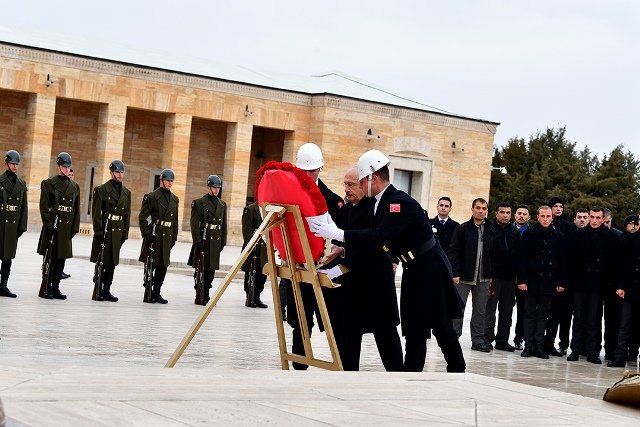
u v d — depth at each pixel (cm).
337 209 1170
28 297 1858
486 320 1853
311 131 4938
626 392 682
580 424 596
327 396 608
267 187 953
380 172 1067
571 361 1766
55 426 461
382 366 1395
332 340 959
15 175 1848
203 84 4616
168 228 2039
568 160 8869
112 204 1944
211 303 911
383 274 1071
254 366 1255
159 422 490
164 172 2038
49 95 4216
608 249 1783
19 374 592
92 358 1188
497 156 9250
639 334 1809
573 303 1800
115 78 4384
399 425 537
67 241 1881
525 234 1800
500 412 611
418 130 5184
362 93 5222
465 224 1797
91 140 4641
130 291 2217
